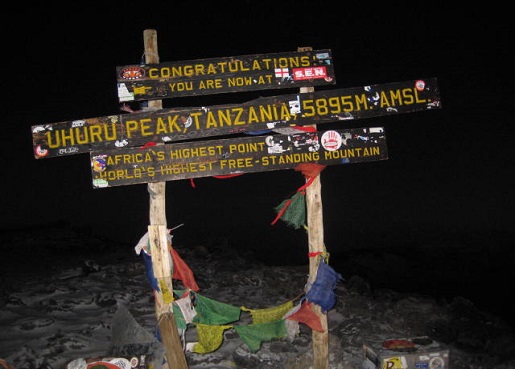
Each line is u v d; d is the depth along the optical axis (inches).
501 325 254.8
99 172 160.4
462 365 208.4
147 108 166.9
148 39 166.7
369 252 458.9
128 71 163.8
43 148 159.3
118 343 171.3
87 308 256.5
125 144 162.4
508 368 206.2
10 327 224.7
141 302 267.0
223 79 167.6
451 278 397.4
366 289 302.7
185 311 172.1
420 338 191.6
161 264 165.6
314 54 172.2
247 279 312.7
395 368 177.9
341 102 170.7
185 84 165.9
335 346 207.2
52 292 273.4
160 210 166.1
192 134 165.3
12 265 335.3
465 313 259.1
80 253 378.0
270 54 170.2
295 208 176.4
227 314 181.5
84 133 161.0
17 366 187.8
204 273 328.5
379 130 172.2
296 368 192.7
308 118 169.3
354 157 171.2
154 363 164.1
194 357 201.8
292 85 170.4
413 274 406.3
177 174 163.8
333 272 174.7
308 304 175.6
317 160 169.6
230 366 199.0
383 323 245.3
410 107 173.5
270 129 168.6
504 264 432.1
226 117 166.6
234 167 165.9
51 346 204.1
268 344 213.0
